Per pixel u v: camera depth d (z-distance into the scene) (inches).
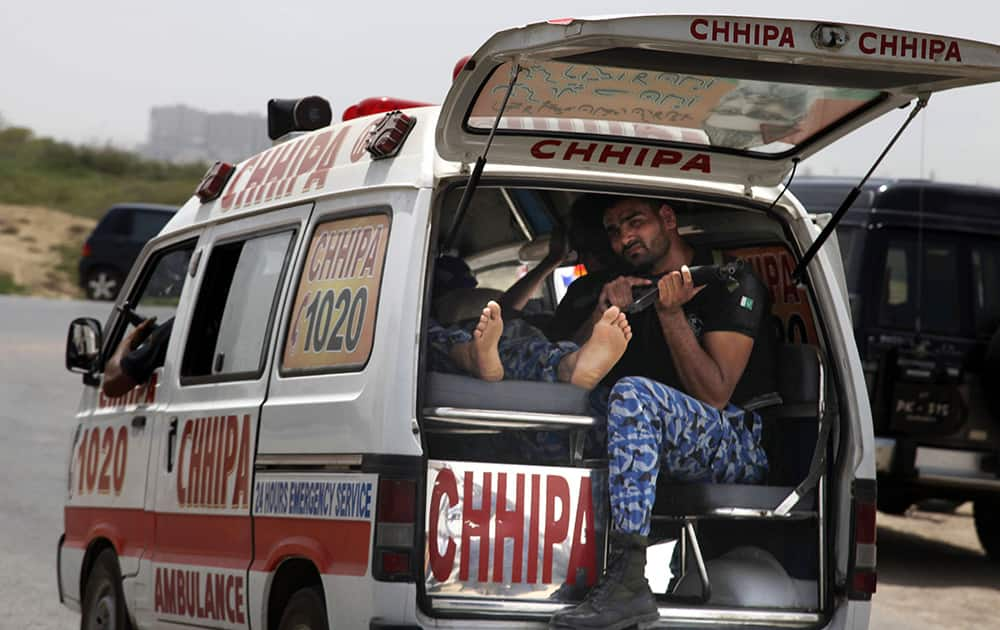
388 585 206.2
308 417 228.2
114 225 1365.7
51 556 444.5
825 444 235.3
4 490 539.8
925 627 414.6
